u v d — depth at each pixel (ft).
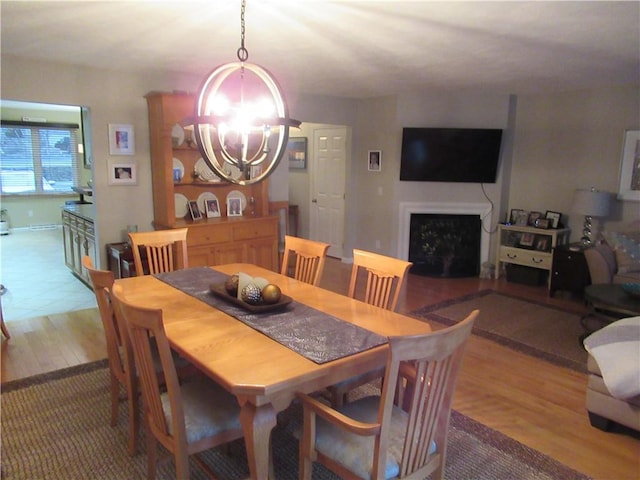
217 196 16.76
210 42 10.78
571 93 17.84
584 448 8.04
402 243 19.95
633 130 16.28
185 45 11.07
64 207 19.38
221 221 15.46
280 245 19.49
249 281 7.81
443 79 15.33
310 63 12.89
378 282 8.53
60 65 13.07
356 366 5.91
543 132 18.84
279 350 6.00
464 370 10.89
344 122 20.38
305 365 5.59
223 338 6.37
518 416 9.01
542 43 10.56
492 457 7.75
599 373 8.43
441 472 5.86
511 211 19.49
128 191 14.80
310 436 5.70
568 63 12.70
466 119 19.03
